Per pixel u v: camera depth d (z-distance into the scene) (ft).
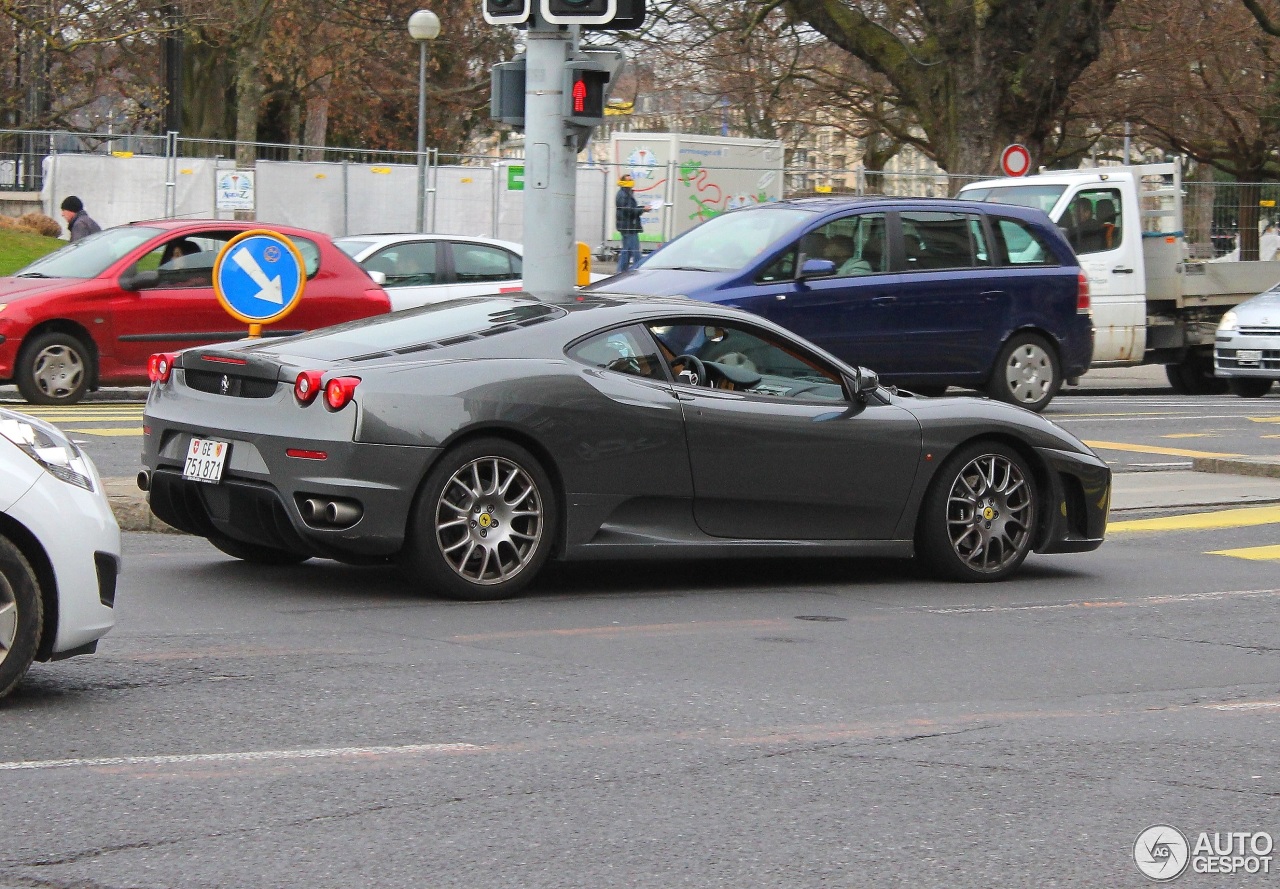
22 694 27.96
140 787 22.91
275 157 131.54
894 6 158.81
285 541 35.96
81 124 212.84
